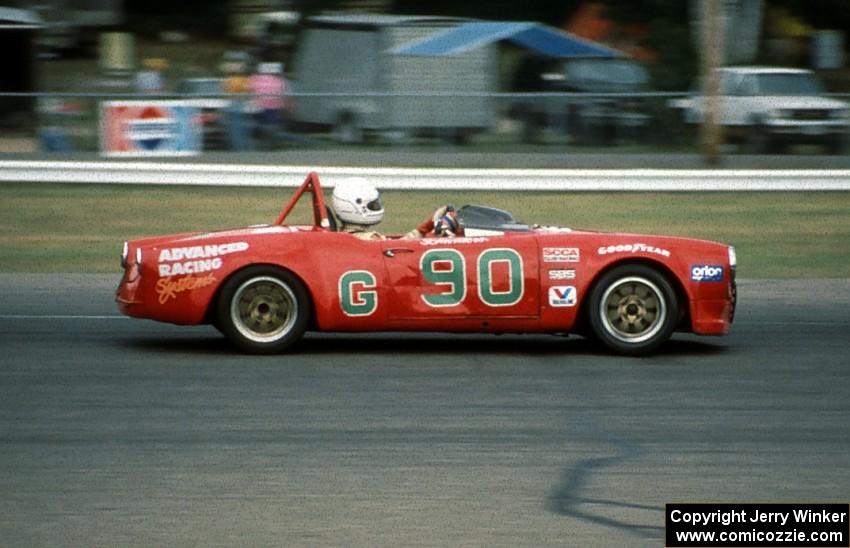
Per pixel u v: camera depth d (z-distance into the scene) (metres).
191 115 54.72
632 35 92.06
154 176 53.16
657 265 25.80
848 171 53.47
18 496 16.09
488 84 68.12
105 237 44.91
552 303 25.25
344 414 20.59
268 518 15.36
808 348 27.41
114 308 32.09
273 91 69.56
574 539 14.80
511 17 107.75
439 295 25.06
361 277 24.91
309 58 71.44
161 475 17.06
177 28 120.19
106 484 16.64
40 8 88.69
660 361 25.52
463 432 19.56
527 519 15.48
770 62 92.44
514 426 19.98
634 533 15.02
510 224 26.73
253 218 48.12
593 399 21.95
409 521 15.34
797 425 20.27
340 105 54.41
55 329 28.69
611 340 25.69
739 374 24.30
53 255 41.81
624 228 46.75
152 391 22.09
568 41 72.19
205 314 24.95
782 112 55.91
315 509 15.73
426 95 54.16
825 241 45.28
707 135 55.66
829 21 101.94
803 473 17.55
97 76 92.19
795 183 53.47
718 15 55.44
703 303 25.77
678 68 86.38
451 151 54.47
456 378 23.52
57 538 14.58
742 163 56.06
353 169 52.28
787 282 38.31
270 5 99.69
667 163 55.81
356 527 15.09
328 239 25.17
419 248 25.17
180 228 46.47
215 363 24.55
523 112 54.62
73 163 53.22
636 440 19.22
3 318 30.28
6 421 19.89
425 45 67.75
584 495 16.47
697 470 17.66
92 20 94.25
